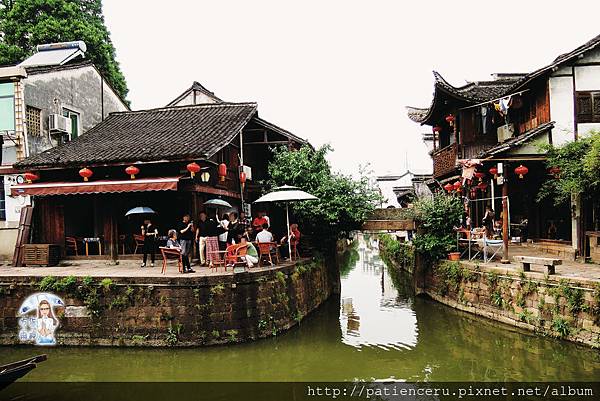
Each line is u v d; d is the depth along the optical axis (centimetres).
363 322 1372
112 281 1063
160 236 1495
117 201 1498
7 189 1580
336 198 1700
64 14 2517
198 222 1404
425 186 3369
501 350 1059
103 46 2589
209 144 1395
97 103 2034
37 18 2486
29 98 1638
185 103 2659
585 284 981
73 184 1349
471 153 1820
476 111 1831
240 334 1080
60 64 1870
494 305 1270
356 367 985
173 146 1415
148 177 1398
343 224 1784
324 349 1103
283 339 1160
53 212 1527
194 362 986
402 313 1495
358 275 2567
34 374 931
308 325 1321
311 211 1680
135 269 1281
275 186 1755
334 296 1848
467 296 1414
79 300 1078
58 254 1476
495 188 1947
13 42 2445
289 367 983
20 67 1569
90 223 1616
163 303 1041
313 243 1833
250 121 1819
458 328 1273
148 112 1927
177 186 1352
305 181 1759
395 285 2144
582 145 1269
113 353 1026
